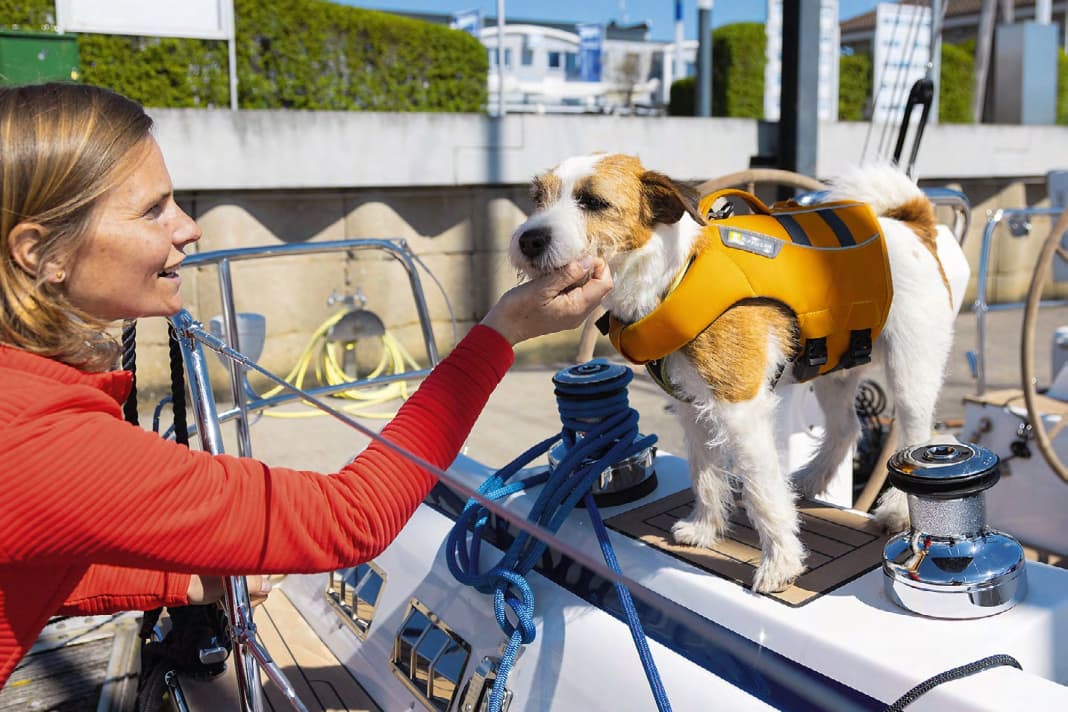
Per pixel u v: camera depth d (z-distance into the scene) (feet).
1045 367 21.97
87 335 3.75
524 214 23.40
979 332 12.57
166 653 6.77
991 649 4.16
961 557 4.42
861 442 10.36
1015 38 37.09
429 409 4.15
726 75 37.65
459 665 5.85
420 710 6.07
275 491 3.79
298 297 20.88
